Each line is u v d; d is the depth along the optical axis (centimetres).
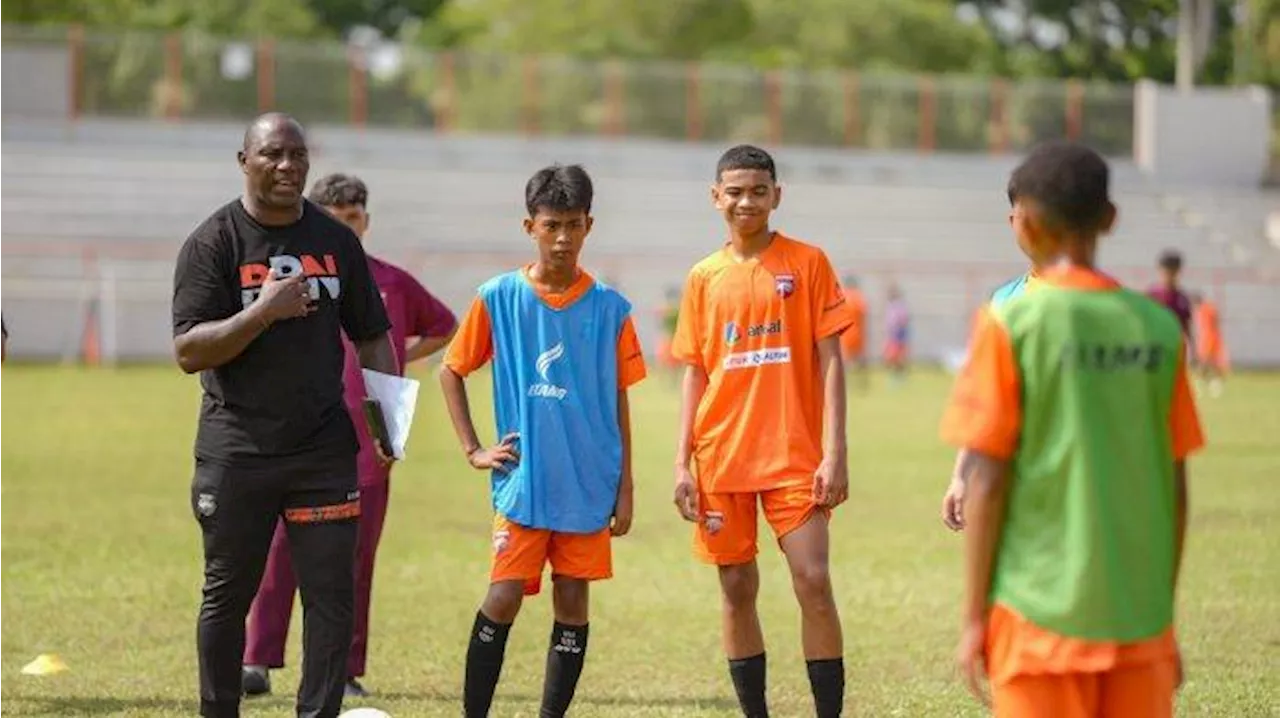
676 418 8950
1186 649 3341
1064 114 15938
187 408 8725
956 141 15812
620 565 4416
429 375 10781
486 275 13388
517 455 2578
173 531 4872
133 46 14212
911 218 15012
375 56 14725
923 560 4494
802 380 2616
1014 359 1773
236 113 14412
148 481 5972
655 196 14738
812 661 2594
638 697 2994
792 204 14962
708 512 2630
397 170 14412
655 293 13800
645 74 15275
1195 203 15450
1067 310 1767
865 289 14075
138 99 14238
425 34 19362
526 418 2578
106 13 17988
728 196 2628
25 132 14025
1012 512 1786
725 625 2677
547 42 18675
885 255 14538
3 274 12481
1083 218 1789
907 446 7488
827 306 2616
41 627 3547
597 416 2594
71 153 13725
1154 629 1758
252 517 2458
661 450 7312
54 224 13012
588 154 15138
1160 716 1758
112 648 3359
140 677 3105
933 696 2956
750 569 2652
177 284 2455
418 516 5309
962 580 4191
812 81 15512
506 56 15038
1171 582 1803
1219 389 11369
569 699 2622
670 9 18662
